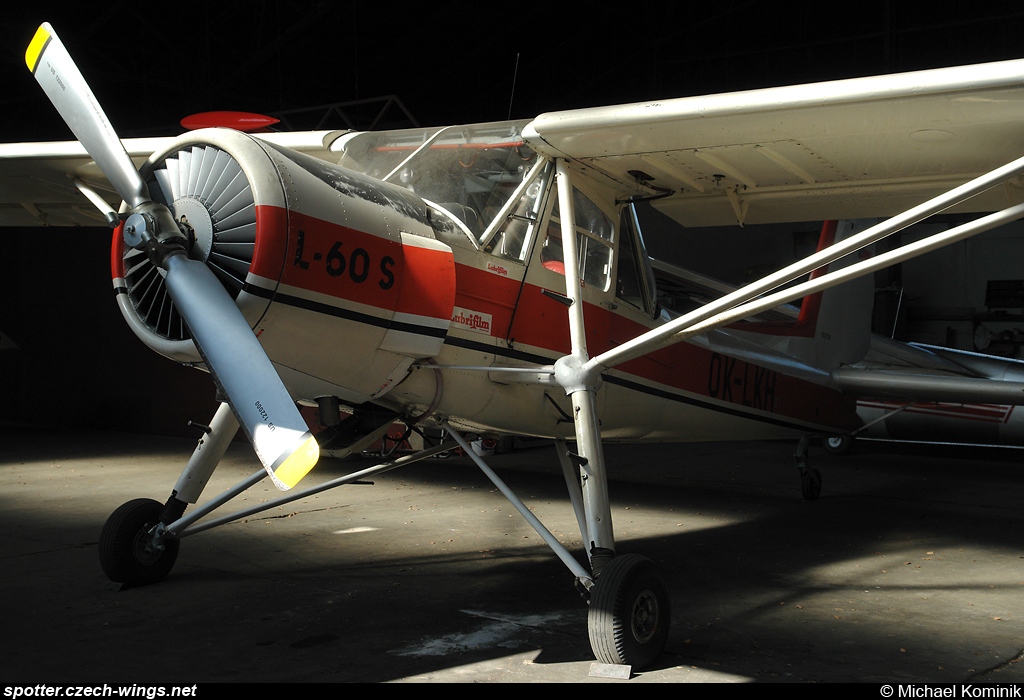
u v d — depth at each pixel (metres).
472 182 3.71
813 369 6.54
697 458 9.36
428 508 6.12
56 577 4.10
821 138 3.38
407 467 8.45
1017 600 3.81
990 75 2.75
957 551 4.83
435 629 3.32
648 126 3.34
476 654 3.04
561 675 2.85
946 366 9.66
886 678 2.83
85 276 11.99
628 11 17.22
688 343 4.94
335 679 2.77
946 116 3.05
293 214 2.83
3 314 12.95
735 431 5.65
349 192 3.08
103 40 13.46
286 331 2.89
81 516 5.78
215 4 13.30
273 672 2.82
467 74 17.47
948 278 13.55
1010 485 7.49
